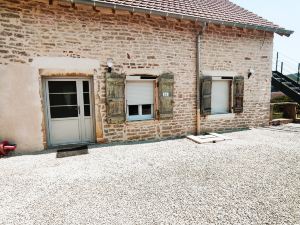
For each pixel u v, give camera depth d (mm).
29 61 4941
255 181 3537
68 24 5180
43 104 5234
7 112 4871
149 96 6391
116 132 5930
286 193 3121
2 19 4652
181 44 6473
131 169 4078
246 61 7625
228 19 6910
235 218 2516
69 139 5719
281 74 10062
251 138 6543
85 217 2557
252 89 7918
